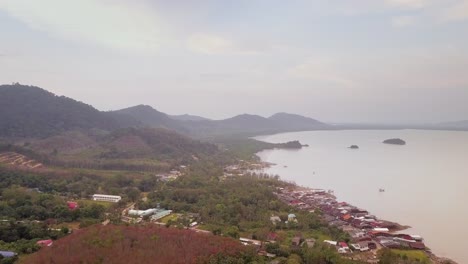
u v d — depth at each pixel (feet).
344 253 461.78
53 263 350.84
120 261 348.18
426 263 431.43
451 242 533.14
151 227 462.19
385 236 538.06
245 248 406.00
